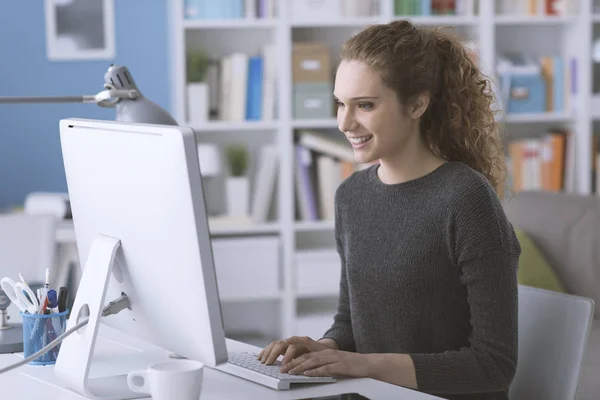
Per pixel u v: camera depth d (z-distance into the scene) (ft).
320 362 6.19
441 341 6.95
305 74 16.56
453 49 7.25
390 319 7.08
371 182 7.41
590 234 14.10
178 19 16.07
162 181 5.18
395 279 6.98
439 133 7.28
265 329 17.84
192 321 5.30
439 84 7.17
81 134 6.02
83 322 5.82
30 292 6.67
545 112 17.29
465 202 6.69
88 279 5.90
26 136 16.94
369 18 16.57
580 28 17.06
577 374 6.70
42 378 6.26
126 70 7.25
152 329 5.82
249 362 6.51
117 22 17.07
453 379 6.41
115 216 5.78
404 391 5.83
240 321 17.78
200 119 16.31
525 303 7.29
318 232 18.07
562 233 14.24
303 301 18.02
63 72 16.97
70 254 15.05
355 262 7.32
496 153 7.66
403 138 6.95
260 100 16.57
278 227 16.69
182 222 5.13
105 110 17.20
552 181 17.19
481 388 6.48
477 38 17.17
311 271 16.78
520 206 14.80
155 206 5.30
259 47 17.31
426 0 16.75
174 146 5.05
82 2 16.92
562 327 6.90
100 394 5.80
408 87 6.82
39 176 17.03
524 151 17.08
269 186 16.69
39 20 16.81
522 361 7.20
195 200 5.06
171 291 5.39
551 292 7.10
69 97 7.07
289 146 16.55
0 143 16.85
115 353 6.98
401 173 7.13
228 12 16.31
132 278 5.76
